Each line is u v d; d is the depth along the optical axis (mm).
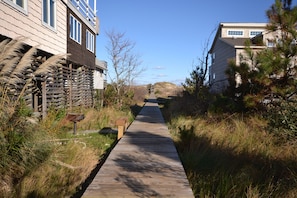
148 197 2914
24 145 3869
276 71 6367
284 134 5363
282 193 3285
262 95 6887
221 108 8070
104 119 10047
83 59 13289
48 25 8773
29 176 3824
